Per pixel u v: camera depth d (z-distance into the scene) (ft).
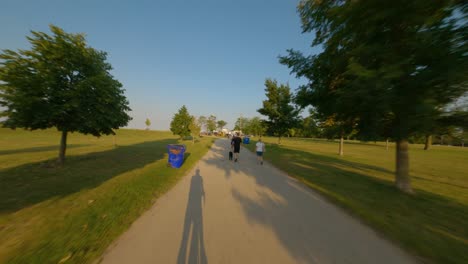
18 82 19.58
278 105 68.95
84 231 9.29
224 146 72.33
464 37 9.47
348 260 7.90
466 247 9.07
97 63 26.68
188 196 15.19
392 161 43.42
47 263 7.02
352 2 11.29
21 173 21.58
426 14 9.86
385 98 11.01
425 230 10.66
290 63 20.53
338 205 14.28
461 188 20.94
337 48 15.61
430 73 10.46
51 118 21.48
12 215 10.84
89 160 31.30
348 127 19.40
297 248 8.61
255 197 15.48
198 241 8.87
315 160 39.55
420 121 11.25
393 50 11.44
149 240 8.80
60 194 14.66
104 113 25.67
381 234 10.15
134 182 18.26
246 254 8.03
